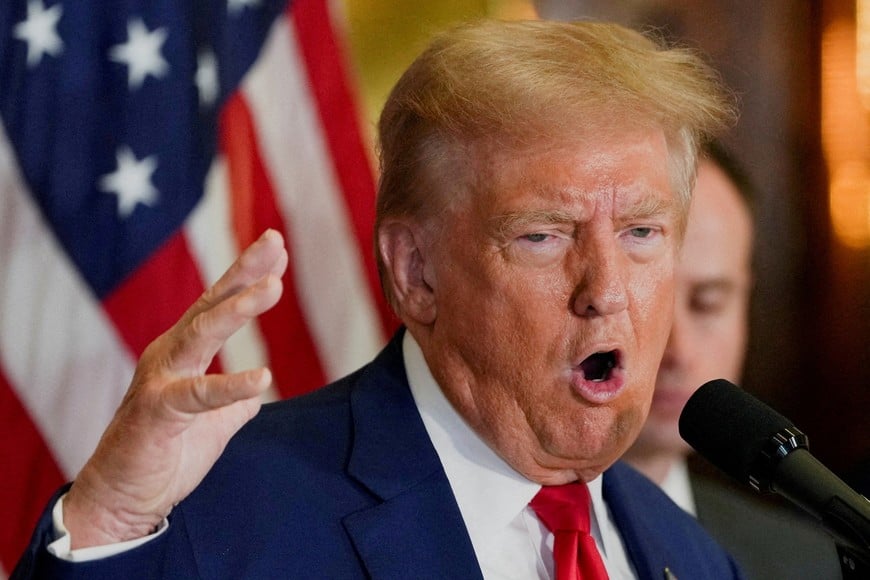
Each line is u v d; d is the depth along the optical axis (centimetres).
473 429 513
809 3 830
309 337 843
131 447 391
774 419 455
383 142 538
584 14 827
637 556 559
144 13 821
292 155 840
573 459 499
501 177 480
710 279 805
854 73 828
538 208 474
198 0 835
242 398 373
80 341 793
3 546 788
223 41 833
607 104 478
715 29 827
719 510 796
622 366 485
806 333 824
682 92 499
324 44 845
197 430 409
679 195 512
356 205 846
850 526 411
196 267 805
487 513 508
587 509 521
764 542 794
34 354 791
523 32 498
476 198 489
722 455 462
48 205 793
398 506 496
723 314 808
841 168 827
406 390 536
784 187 823
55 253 794
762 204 819
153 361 393
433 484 505
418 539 490
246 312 372
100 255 799
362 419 528
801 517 796
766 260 819
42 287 793
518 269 484
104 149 806
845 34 827
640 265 490
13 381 791
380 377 546
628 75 481
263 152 834
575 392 486
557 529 510
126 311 795
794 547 795
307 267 843
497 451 508
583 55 485
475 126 484
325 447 521
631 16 828
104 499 402
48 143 798
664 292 496
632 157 480
